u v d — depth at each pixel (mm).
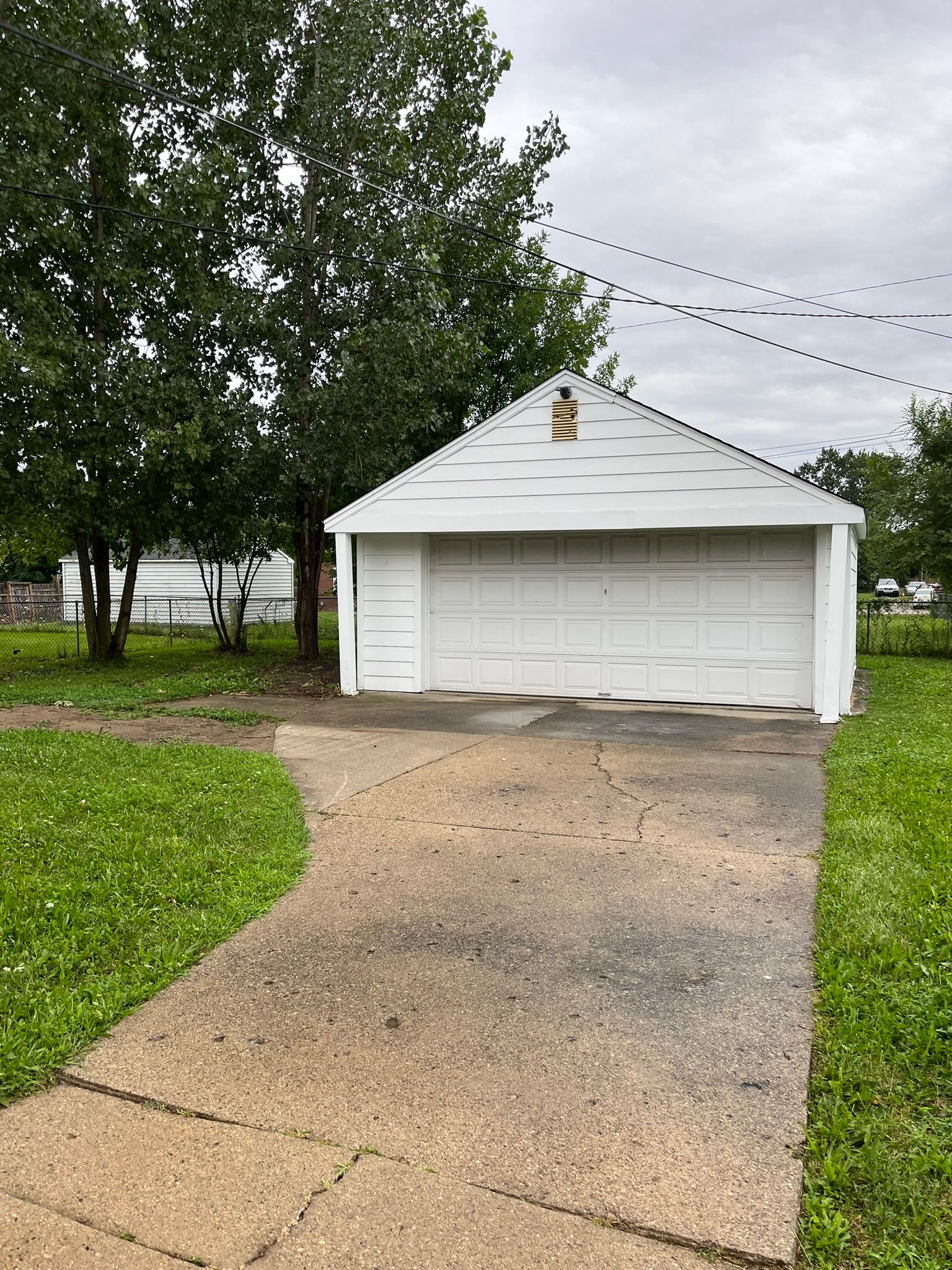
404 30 16359
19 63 13227
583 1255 2180
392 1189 2420
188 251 15125
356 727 9844
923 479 17953
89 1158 2557
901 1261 2131
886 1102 2758
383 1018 3350
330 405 15312
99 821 5605
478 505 11500
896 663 18094
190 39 15508
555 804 6410
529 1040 3186
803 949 3904
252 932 4160
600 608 11789
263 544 19578
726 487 10289
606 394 10758
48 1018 3242
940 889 4340
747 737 9047
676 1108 2771
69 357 14000
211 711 11055
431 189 18031
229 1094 2865
